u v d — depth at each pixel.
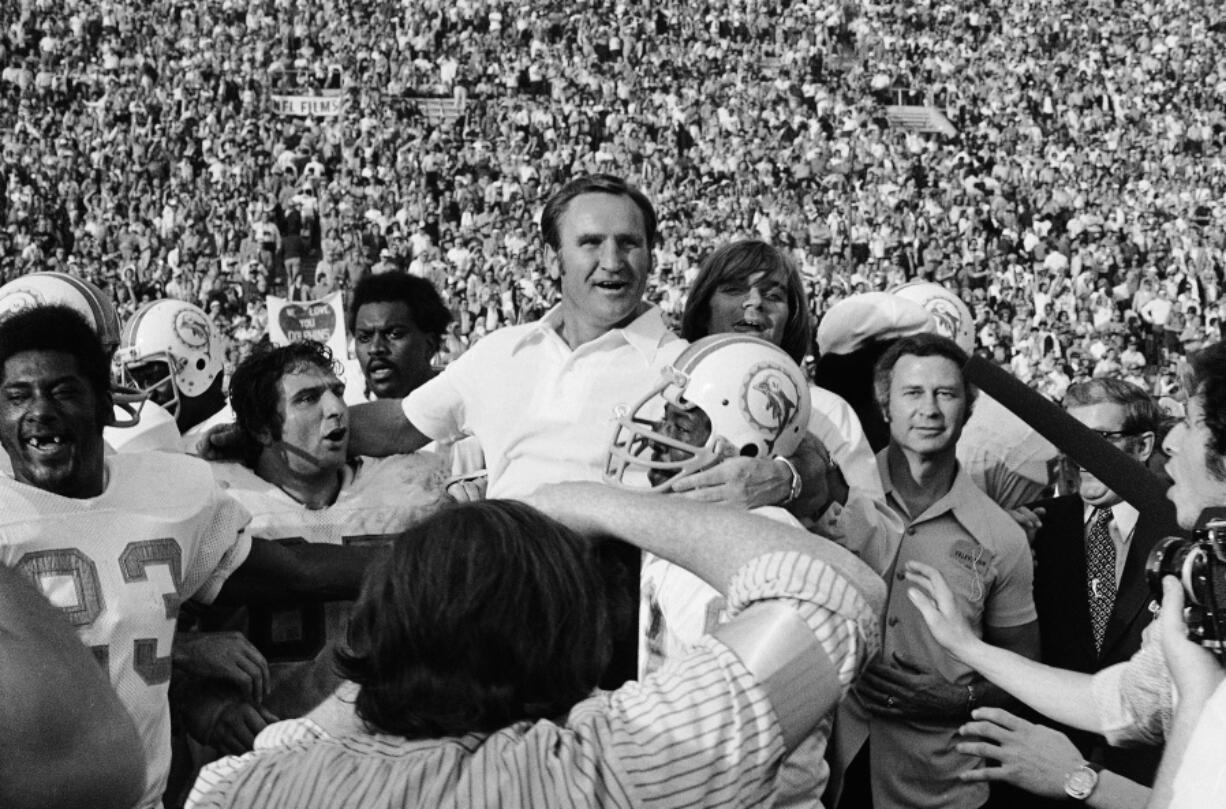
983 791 3.58
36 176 25.25
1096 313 23.59
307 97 29.92
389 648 1.63
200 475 3.15
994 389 2.77
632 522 1.77
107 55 28.83
